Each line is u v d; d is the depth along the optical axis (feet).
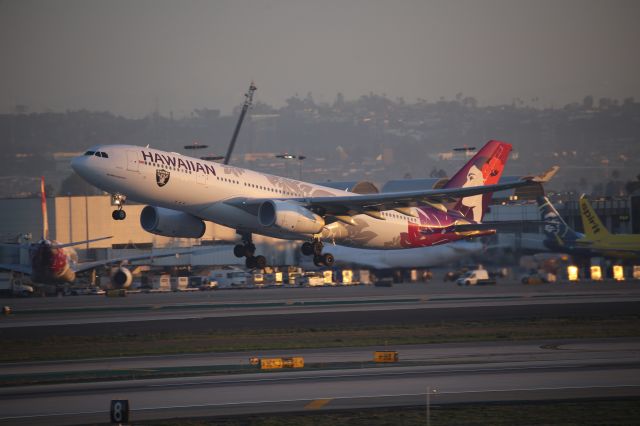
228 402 338.34
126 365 441.68
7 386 384.68
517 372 393.29
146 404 337.72
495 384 364.99
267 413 317.42
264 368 418.92
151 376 403.54
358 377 387.75
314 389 360.89
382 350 479.82
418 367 413.39
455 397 340.18
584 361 424.87
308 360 445.78
